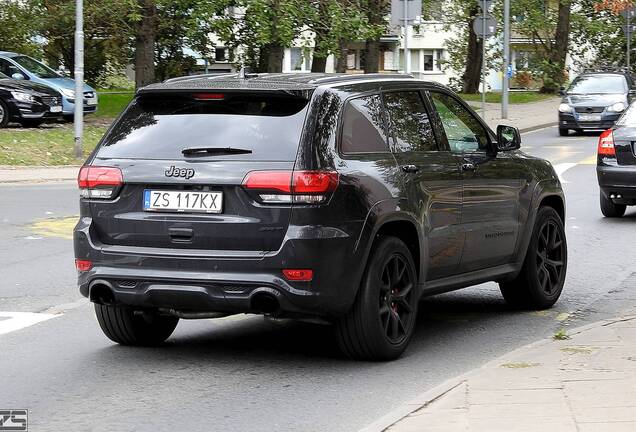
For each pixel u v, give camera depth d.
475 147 14.80
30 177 36.19
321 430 10.11
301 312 11.90
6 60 51.81
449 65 97.75
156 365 12.73
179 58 66.12
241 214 11.95
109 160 12.62
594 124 57.84
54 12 62.69
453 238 13.91
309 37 57.91
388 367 12.62
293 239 11.73
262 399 11.22
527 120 67.75
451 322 15.40
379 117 13.09
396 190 12.77
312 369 12.52
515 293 16.02
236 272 11.87
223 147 12.16
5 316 15.58
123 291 12.34
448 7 92.94
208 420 10.45
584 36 101.62
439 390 10.87
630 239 23.58
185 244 12.14
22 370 12.46
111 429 10.16
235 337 14.36
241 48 63.03
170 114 12.70
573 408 9.97
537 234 15.86
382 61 136.50
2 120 48.25
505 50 68.69
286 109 12.29
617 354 12.27
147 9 56.16
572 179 36.72
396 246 12.73
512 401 10.29
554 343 13.00
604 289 17.83
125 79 90.38
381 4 60.22
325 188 11.85
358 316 12.38
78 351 13.46
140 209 12.39
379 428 9.57
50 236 23.53
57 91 50.22
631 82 61.00
